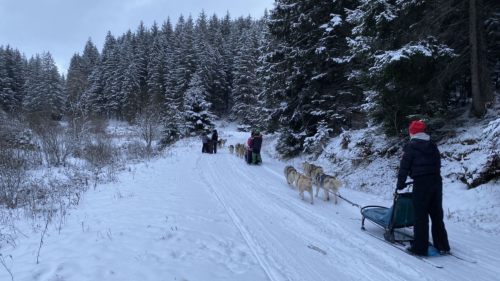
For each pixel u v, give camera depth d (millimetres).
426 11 8117
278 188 8844
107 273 3270
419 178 4281
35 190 7699
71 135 14367
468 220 5785
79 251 3814
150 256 3771
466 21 8250
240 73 44031
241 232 5094
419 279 3609
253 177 10492
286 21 14047
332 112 13625
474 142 7672
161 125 26625
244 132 39938
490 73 8719
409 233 5137
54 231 4703
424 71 7902
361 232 5246
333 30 12609
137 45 57438
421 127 4473
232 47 52906
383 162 9898
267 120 16531
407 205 4652
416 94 8547
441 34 8180
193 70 43625
